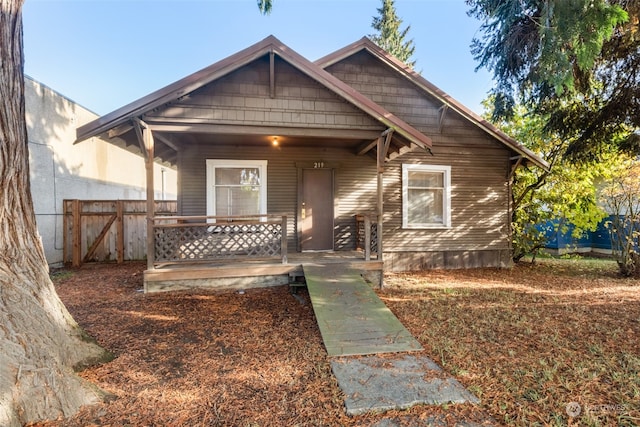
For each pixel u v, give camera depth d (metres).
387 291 5.87
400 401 2.42
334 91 5.27
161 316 4.30
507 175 8.49
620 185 7.59
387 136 5.79
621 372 2.84
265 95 5.39
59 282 6.16
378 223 6.11
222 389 2.56
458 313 4.58
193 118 5.18
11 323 2.25
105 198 10.30
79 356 2.79
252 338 3.62
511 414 2.27
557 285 6.36
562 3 4.43
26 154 2.70
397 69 7.64
